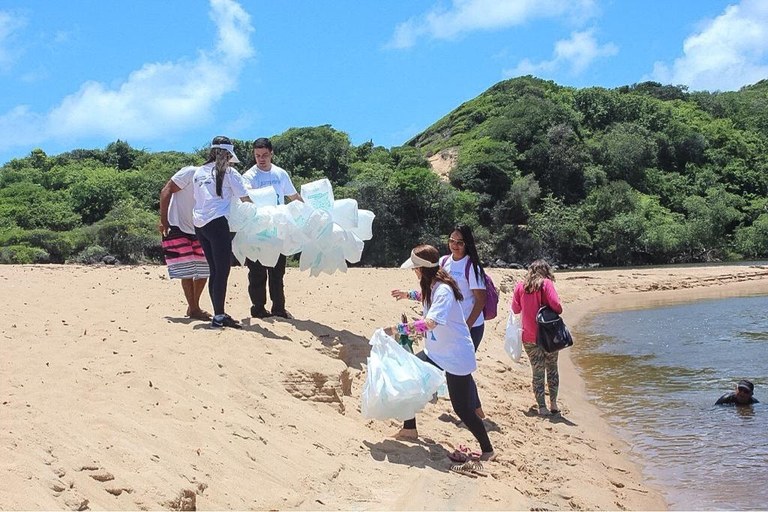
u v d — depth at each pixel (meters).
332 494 5.16
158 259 53.06
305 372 7.27
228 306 10.51
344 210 9.42
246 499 4.72
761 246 68.25
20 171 68.88
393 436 6.80
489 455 6.70
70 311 9.26
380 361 6.53
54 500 3.84
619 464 7.30
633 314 21.44
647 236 67.25
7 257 47.66
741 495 6.34
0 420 4.84
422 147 92.62
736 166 81.19
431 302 6.55
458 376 6.56
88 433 4.89
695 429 8.52
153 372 6.51
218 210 8.38
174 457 4.89
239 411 6.15
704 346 14.70
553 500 6.02
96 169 70.12
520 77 99.06
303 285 14.37
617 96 88.69
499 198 70.25
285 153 73.62
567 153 74.44
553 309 8.95
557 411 9.02
